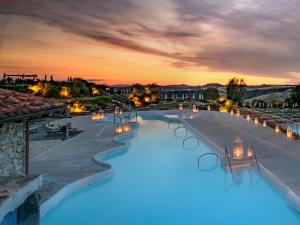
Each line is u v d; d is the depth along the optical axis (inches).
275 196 482.6
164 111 1763.0
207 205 457.4
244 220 409.1
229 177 578.2
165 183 556.4
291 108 2023.9
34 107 359.6
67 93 2160.4
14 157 384.8
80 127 1157.1
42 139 895.1
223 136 960.9
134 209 443.2
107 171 563.8
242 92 2379.4
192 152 808.3
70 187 473.4
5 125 358.6
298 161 625.9
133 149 847.1
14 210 171.8
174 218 418.3
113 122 1302.9
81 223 398.3
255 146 791.1
